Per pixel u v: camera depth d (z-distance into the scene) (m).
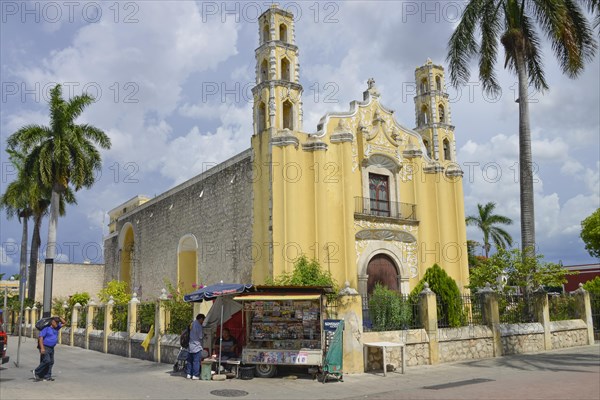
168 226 33.53
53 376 15.16
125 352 21.27
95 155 32.25
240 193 25.66
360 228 24.77
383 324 16.94
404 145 27.70
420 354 16.55
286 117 25.31
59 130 31.38
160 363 18.38
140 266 37.41
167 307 19.19
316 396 11.90
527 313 20.47
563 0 21.41
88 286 48.94
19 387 12.84
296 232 22.50
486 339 18.30
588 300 21.92
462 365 16.52
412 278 26.47
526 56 23.14
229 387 13.08
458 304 18.48
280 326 14.90
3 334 16.45
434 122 30.44
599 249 36.00
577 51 21.27
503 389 11.82
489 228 51.19
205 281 28.14
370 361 15.50
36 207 40.19
